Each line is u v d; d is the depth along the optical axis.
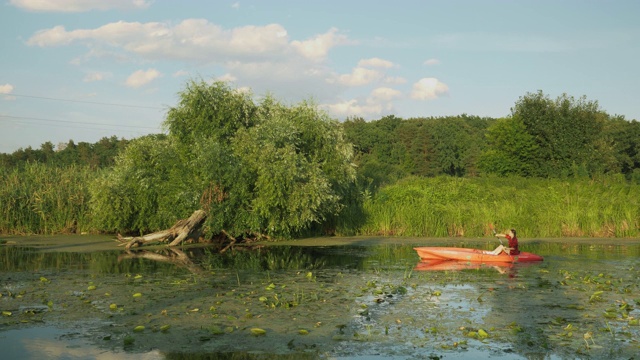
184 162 24.36
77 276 15.23
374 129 98.38
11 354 8.62
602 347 9.04
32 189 26.94
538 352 8.82
